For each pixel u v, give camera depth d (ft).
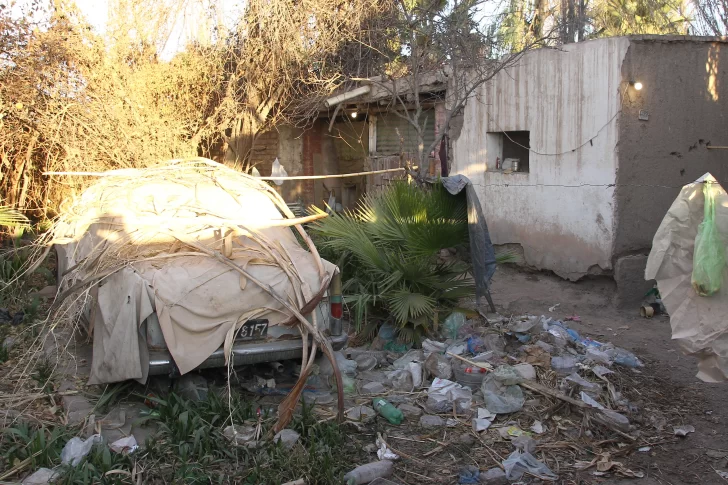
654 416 18.10
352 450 15.29
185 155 37.14
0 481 13.03
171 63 37.40
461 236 23.62
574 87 29.60
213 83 39.55
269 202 21.52
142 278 16.26
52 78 33.35
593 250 29.17
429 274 23.59
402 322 21.79
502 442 16.24
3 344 21.40
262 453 14.43
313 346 16.43
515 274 33.24
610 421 16.81
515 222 33.01
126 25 35.86
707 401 19.40
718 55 30.83
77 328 20.39
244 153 41.47
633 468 15.20
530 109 31.68
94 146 34.19
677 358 23.15
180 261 17.22
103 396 16.58
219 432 15.10
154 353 16.15
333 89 38.60
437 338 23.11
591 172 29.07
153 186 20.76
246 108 39.78
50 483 12.74
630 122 28.17
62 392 17.52
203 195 20.74
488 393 17.99
